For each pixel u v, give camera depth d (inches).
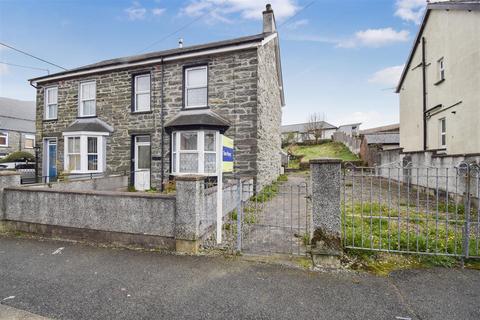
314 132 1509.6
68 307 103.2
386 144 848.3
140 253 158.2
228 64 358.0
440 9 406.9
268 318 95.4
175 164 366.6
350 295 109.6
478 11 327.3
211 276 127.8
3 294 113.2
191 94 386.9
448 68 391.5
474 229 183.6
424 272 128.3
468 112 345.1
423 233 176.1
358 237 164.1
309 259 144.3
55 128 480.1
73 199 183.2
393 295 109.3
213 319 95.3
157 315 97.7
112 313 99.1
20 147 1023.6
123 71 423.8
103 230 175.0
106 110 433.7
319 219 138.4
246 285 118.8
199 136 346.3
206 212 177.6
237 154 348.2
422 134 473.7
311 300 106.3
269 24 426.3
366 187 436.8
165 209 161.8
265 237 183.9
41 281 124.7
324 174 138.4
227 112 356.2
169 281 123.3
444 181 311.0
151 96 402.9
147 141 416.5
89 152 426.9
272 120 480.4
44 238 189.3
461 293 110.0
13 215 202.1
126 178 412.5
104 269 136.9
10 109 1062.4
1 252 163.0
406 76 550.0
